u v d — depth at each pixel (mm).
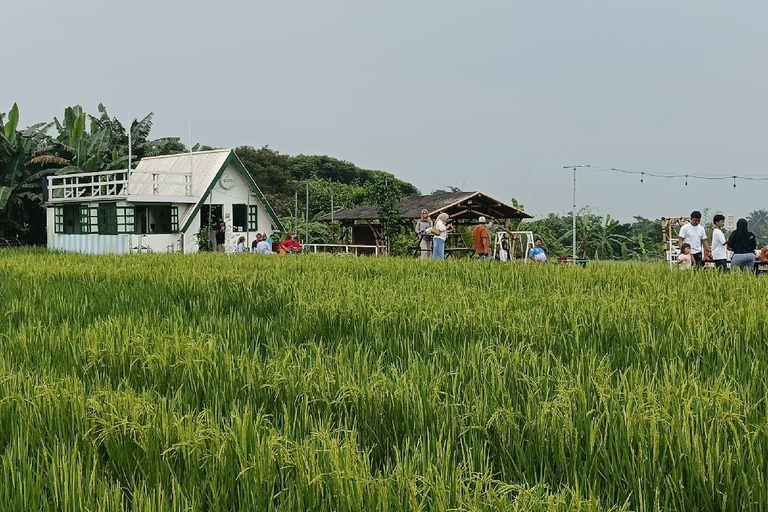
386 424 4137
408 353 5676
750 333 6020
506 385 4664
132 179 31109
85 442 3824
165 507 3006
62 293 10047
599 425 3654
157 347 5559
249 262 15367
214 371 5062
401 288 9250
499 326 6492
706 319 6352
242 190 30578
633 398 3840
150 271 12852
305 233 39688
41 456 3688
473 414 3955
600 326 6504
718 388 3932
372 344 6328
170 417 3861
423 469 3223
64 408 4219
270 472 3268
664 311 7023
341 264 14664
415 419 4004
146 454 3643
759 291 8688
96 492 3244
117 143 36062
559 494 3020
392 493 3020
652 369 5199
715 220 15000
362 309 7438
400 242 29641
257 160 52938
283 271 12398
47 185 31234
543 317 6926
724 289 8961
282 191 52688
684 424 3406
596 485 3270
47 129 33469
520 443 3686
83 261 16266
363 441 3957
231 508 3217
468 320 6879
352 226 33375
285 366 4859
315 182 55719
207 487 3371
